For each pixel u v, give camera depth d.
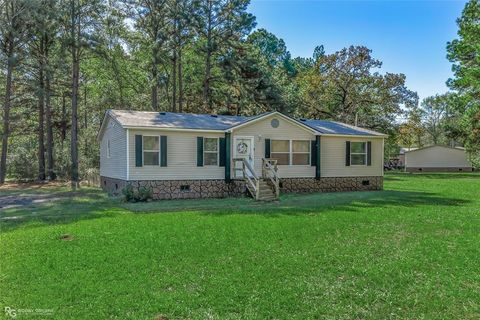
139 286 5.43
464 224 9.97
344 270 6.23
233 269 6.20
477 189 20.91
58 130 33.06
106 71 31.95
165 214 11.55
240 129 17.78
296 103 35.03
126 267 6.22
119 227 9.36
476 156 28.98
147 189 15.37
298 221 10.19
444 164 46.91
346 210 12.27
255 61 29.72
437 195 17.45
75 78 25.08
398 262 6.62
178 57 30.62
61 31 24.73
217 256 6.88
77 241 7.87
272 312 4.73
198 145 16.91
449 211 12.22
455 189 20.92
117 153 17.53
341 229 9.23
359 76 35.44
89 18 24.80
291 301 5.04
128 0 27.47
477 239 8.32
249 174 17.94
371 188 20.86
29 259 6.59
